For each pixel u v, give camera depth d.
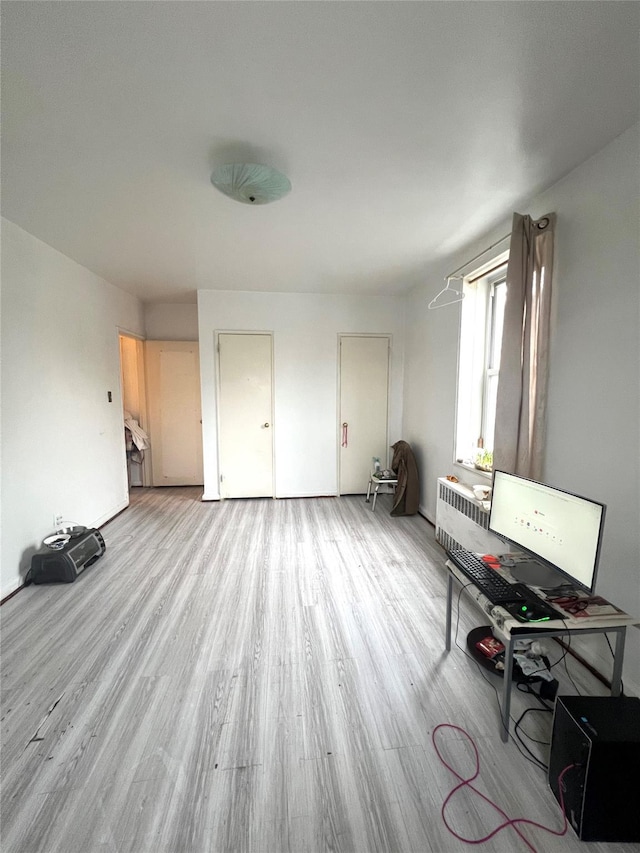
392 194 2.13
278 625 2.09
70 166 1.85
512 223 2.24
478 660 1.76
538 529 1.58
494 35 1.16
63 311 3.04
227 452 4.47
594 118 1.52
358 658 1.83
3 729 1.43
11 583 2.42
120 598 2.37
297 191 2.09
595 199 1.74
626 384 1.59
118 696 1.60
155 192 2.10
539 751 1.37
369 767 1.30
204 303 4.26
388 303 4.52
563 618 1.35
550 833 1.12
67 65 1.27
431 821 1.14
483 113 1.50
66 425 3.08
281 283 3.99
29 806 1.17
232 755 1.34
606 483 1.69
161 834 1.10
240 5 1.07
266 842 1.09
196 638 1.98
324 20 1.12
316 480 4.63
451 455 3.31
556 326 1.98
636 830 1.09
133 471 5.17
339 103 1.44
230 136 1.64
